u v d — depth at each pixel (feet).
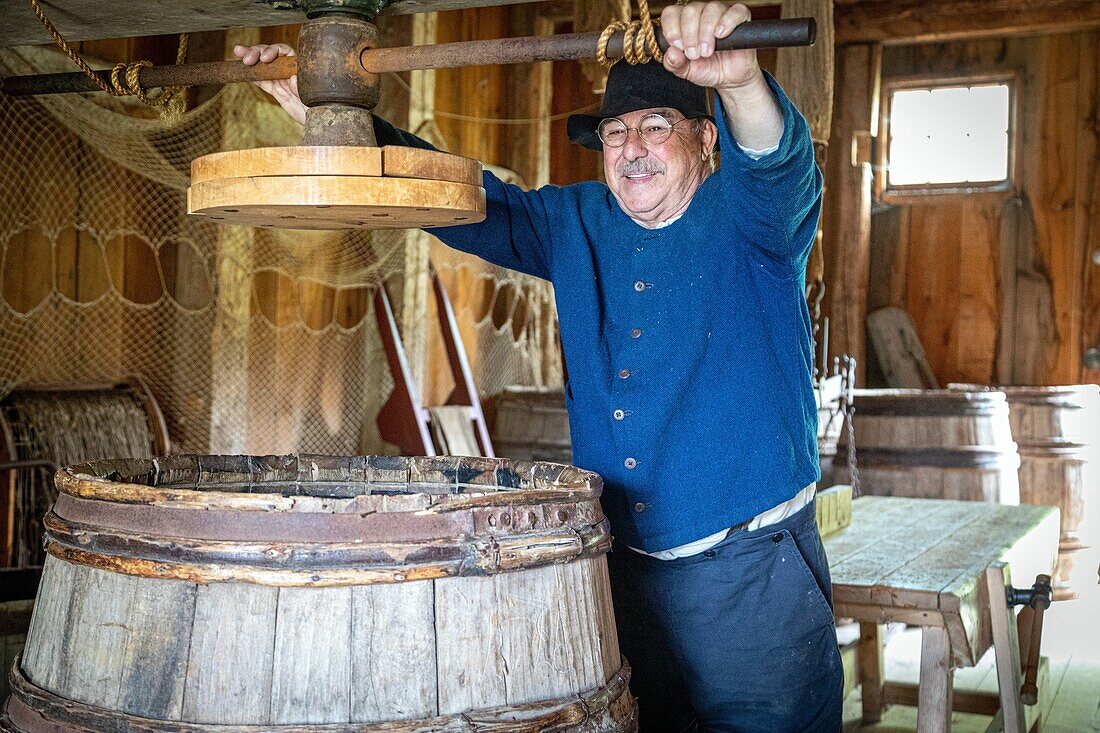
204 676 4.68
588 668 5.24
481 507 4.92
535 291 23.00
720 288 6.88
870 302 25.94
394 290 17.85
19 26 8.16
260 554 4.65
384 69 5.53
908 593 9.43
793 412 7.00
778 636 7.03
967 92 25.40
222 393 14.43
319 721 4.65
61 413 12.05
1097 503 21.24
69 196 12.76
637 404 6.97
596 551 5.37
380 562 4.71
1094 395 21.58
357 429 17.76
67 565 5.12
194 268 14.28
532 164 23.40
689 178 7.13
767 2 16.67
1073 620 18.15
